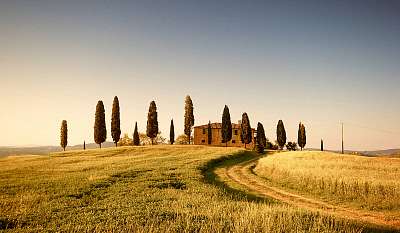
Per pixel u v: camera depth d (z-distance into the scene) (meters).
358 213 23.36
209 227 14.04
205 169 47.88
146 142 143.38
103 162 53.53
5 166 53.22
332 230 14.80
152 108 108.00
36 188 25.64
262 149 95.75
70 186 26.27
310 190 32.00
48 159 70.19
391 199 25.88
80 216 16.28
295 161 52.00
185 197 22.42
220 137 129.00
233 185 35.47
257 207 18.12
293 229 14.27
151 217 15.95
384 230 17.86
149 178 32.62
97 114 100.25
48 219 15.81
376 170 41.53
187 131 114.69
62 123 111.75
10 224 15.12
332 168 42.56
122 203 19.88
